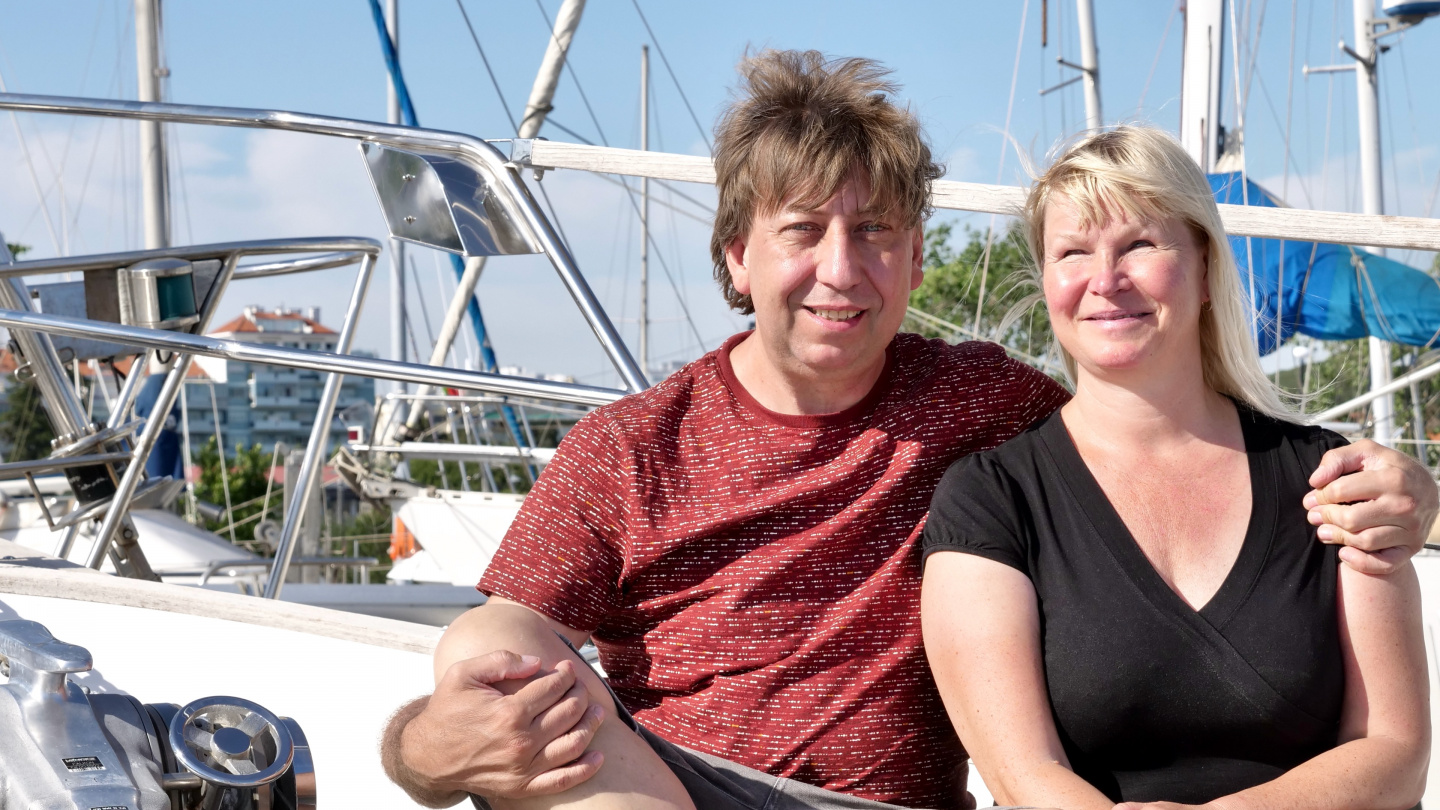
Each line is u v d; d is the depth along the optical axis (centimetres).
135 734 114
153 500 415
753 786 139
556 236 212
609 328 205
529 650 131
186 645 183
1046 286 145
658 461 151
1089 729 131
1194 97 621
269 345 210
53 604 192
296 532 289
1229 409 146
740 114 151
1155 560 135
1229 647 129
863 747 143
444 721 118
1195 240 142
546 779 117
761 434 150
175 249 280
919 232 155
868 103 147
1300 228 180
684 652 148
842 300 144
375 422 775
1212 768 130
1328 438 143
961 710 135
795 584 146
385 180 227
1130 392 141
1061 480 141
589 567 149
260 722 120
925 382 155
